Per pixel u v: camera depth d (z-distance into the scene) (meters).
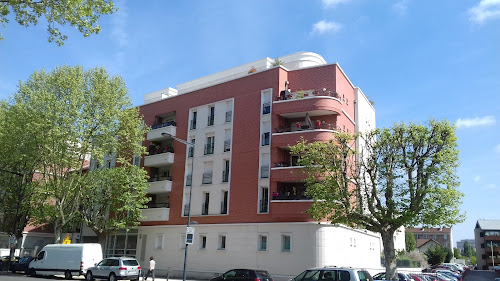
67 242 31.89
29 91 32.56
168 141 40.31
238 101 35.09
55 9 13.01
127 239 39.81
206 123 36.91
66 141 32.34
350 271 15.95
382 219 22.20
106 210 36.53
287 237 29.72
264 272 21.62
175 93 50.72
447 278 34.78
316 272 16.50
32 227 51.72
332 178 23.25
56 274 30.03
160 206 38.12
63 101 32.06
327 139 29.59
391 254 22.08
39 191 32.75
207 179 35.47
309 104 30.77
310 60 40.00
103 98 33.28
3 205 38.75
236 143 34.09
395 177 22.72
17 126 32.16
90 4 13.27
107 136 33.34
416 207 21.78
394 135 23.33
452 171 21.86
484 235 103.19
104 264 27.88
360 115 38.00
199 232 34.25
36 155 32.50
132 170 35.09
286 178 30.05
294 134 30.56
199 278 32.94
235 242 31.88
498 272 61.31
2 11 12.66
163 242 36.41
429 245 109.12
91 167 37.75
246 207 32.00
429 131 22.77
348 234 31.70
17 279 26.73
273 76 33.53
